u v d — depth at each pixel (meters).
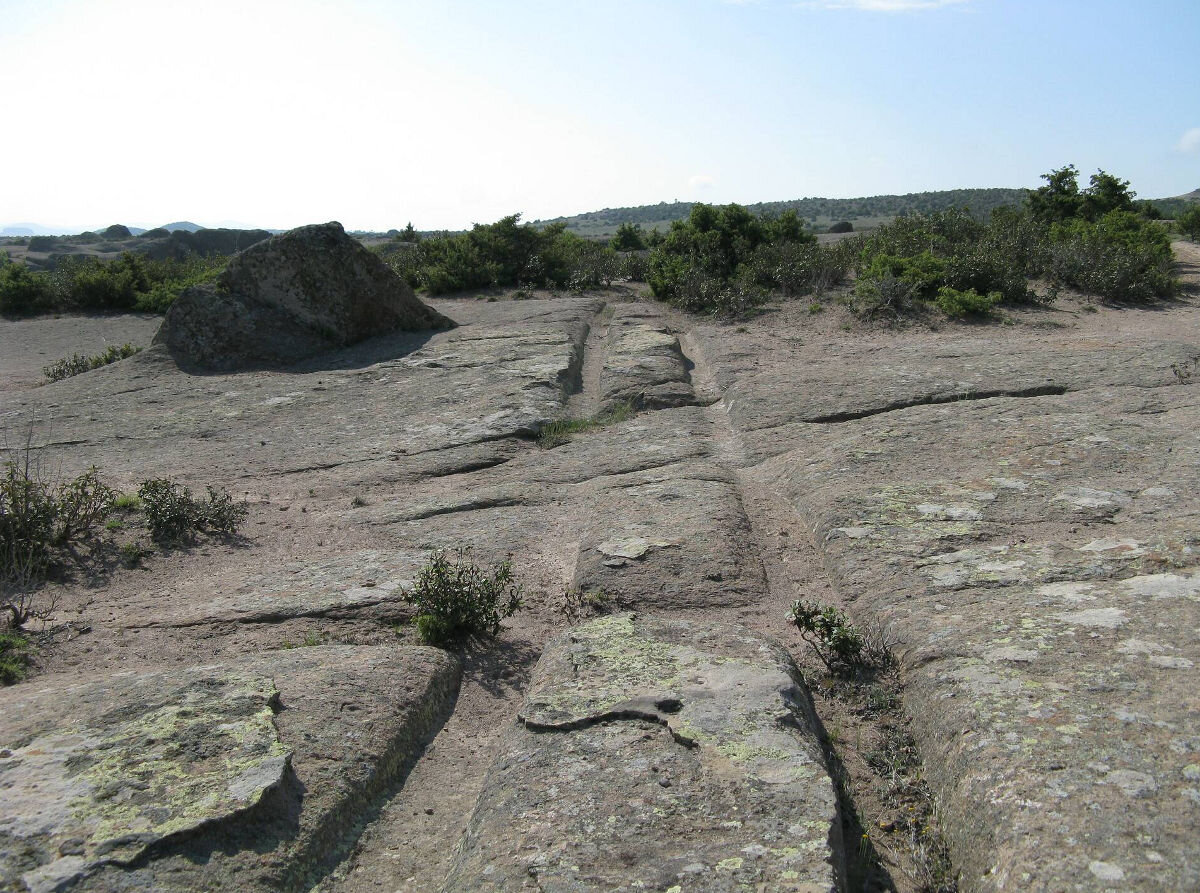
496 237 19.00
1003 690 3.50
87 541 6.50
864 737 3.75
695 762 3.21
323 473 8.29
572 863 2.74
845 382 9.13
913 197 107.62
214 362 12.63
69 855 2.79
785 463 7.17
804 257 16.05
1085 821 2.68
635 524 5.95
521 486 7.38
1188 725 3.05
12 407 11.05
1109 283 14.09
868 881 2.93
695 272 15.19
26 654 4.80
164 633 5.03
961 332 11.95
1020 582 4.53
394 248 26.00
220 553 6.45
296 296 13.25
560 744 3.42
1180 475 5.75
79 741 3.45
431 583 4.96
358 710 3.81
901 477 6.31
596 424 9.21
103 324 19.11
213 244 43.62
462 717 4.11
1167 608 3.94
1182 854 2.49
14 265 22.12
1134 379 8.37
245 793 3.09
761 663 3.95
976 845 2.86
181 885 2.74
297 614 5.11
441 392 10.54
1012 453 6.53
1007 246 15.95
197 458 8.87
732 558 5.33
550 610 5.09
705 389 10.13
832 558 5.25
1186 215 27.23
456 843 3.14
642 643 4.21
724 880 2.61
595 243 24.09
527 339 12.66
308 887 2.95
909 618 4.34
